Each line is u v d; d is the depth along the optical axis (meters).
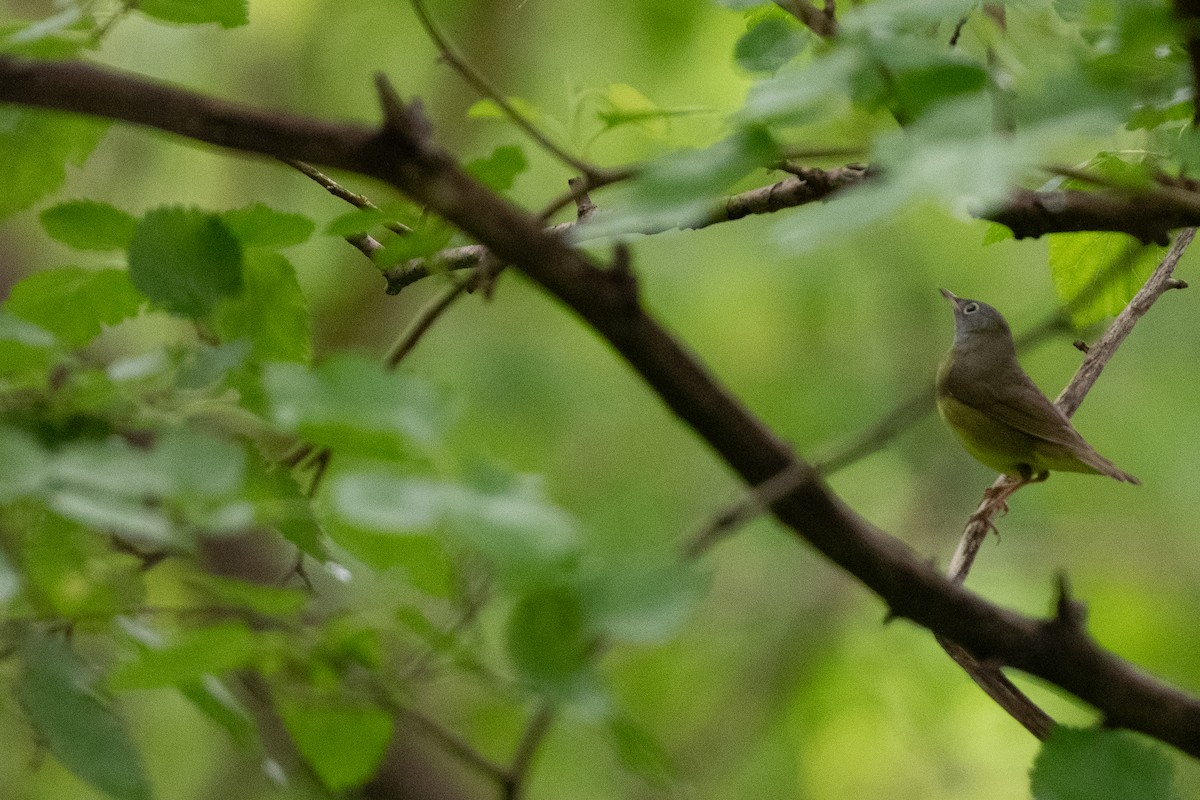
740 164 3.43
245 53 19.81
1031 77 4.37
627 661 19.27
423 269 6.48
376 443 3.41
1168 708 4.51
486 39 19.44
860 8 3.81
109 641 4.38
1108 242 7.01
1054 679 4.54
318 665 3.96
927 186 3.03
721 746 19.19
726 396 4.01
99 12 4.89
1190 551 19.52
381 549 4.13
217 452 3.48
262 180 18.73
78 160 5.35
